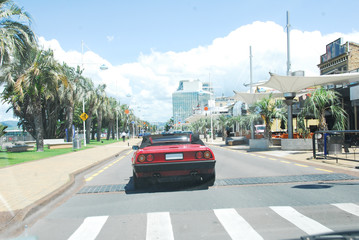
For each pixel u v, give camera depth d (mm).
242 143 33719
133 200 7191
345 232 4473
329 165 11930
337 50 34938
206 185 8594
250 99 30031
